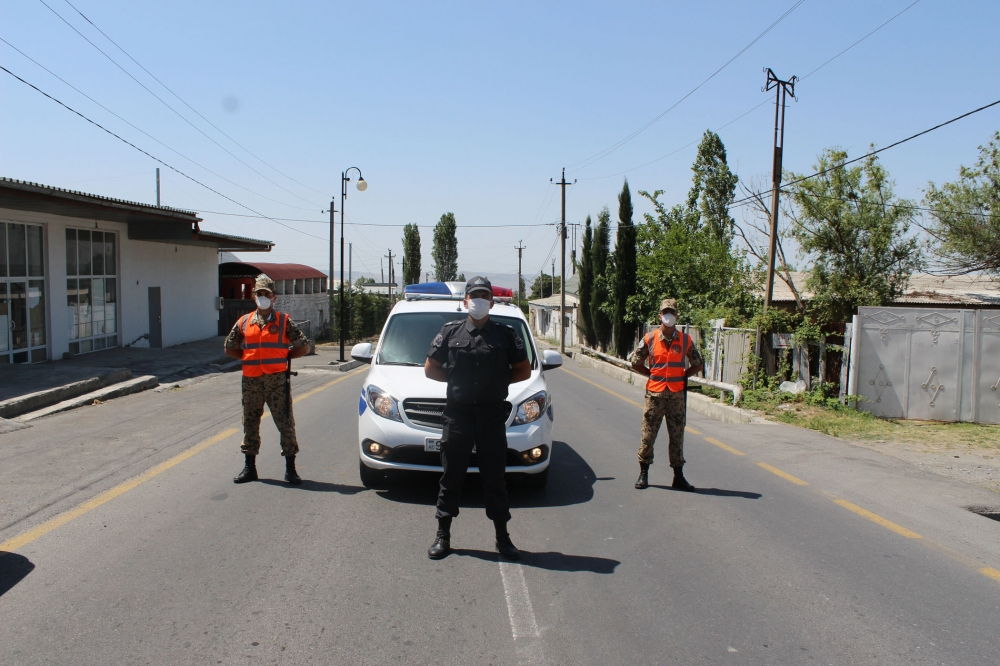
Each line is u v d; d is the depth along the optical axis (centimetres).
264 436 917
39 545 495
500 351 495
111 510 576
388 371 684
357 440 891
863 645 383
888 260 2019
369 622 394
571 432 1046
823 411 1270
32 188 1326
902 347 1241
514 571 475
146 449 804
